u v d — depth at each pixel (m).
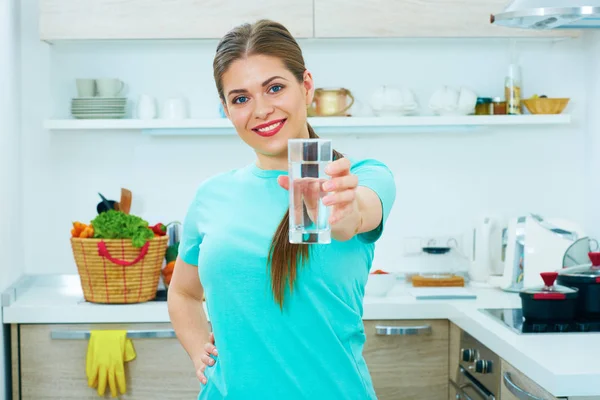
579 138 3.55
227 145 3.51
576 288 2.62
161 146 3.50
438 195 3.55
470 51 3.52
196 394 2.99
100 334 2.93
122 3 3.13
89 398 2.99
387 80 3.52
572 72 3.54
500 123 3.28
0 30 3.09
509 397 2.28
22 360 2.99
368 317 2.97
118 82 3.31
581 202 3.57
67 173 3.47
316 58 3.50
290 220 1.17
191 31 3.14
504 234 3.37
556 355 2.11
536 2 2.43
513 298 3.06
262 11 3.13
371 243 1.55
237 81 1.45
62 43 3.38
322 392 1.50
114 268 3.00
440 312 2.98
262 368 1.50
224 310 1.53
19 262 3.38
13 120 3.29
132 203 3.50
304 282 1.47
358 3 3.15
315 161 1.14
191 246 1.74
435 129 3.40
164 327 2.98
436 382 3.01
